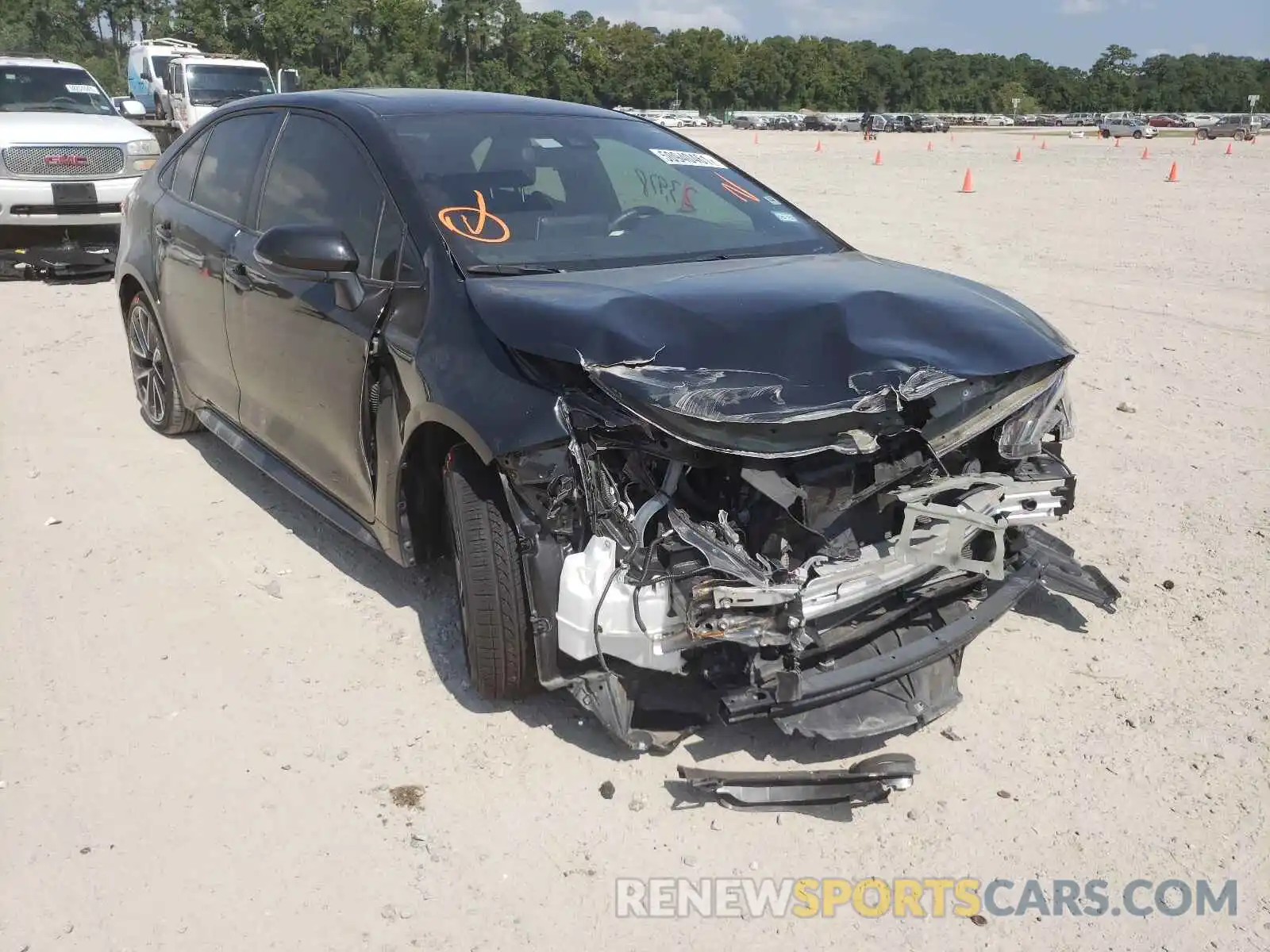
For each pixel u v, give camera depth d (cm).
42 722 330
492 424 292
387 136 384
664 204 406
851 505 281
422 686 350
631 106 14000
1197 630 390
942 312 322
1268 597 413
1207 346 797
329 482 400
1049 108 17375
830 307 310
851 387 280
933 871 278
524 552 293
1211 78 17150
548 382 291
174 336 518
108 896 263
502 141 402
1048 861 281
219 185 480
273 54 10094
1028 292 997
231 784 304
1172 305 940
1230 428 611
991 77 17588
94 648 371
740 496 284
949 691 323
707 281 334
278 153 438
